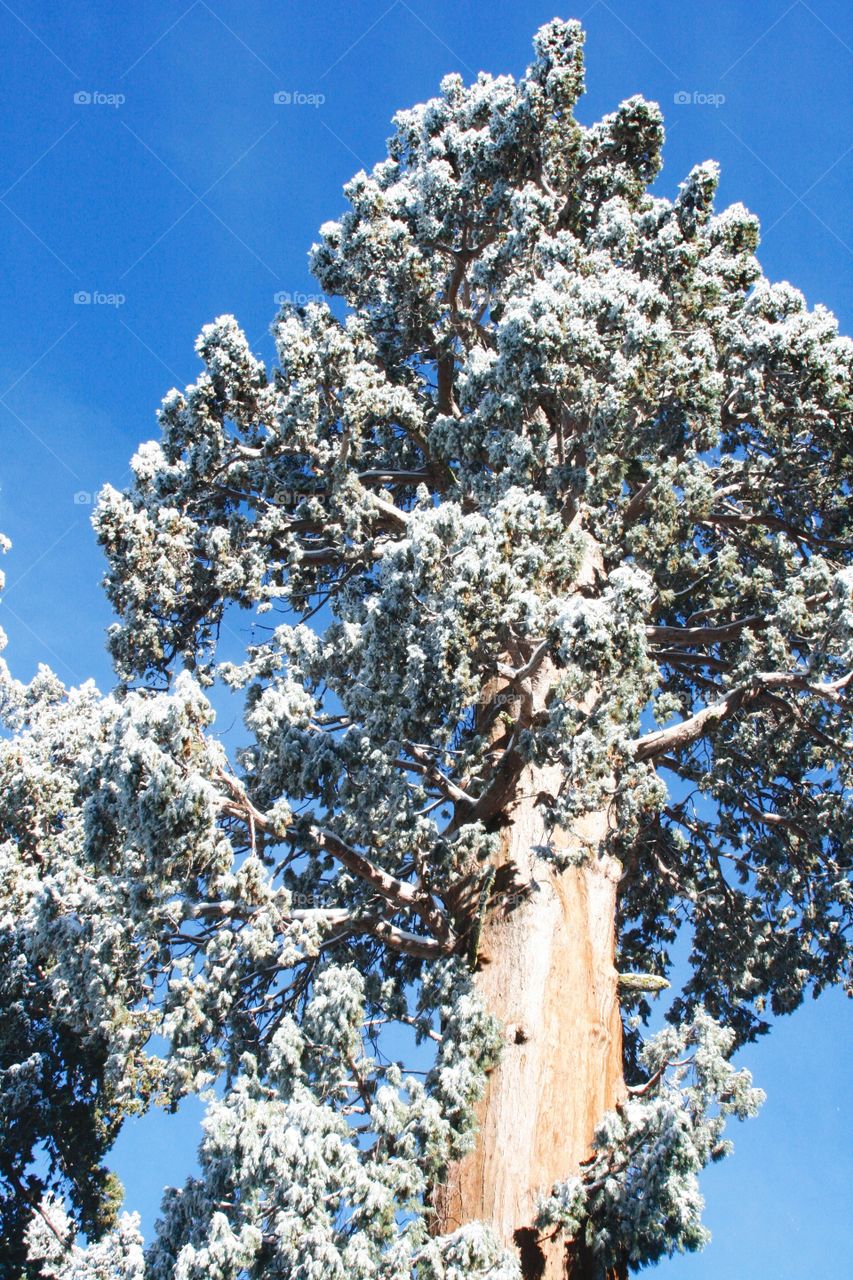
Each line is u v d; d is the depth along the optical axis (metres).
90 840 13.30
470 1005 13.20
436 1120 11.67
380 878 14.65
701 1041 11.80
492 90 23.23
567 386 16.52
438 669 13.04
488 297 21.59
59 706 22.70
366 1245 10.47
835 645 15.60
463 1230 10.91
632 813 13.29
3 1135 18.31
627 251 19.64
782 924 20.38
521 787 15.62
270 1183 11.19
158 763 12.49
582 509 16.98
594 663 12.59
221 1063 14.11
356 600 19.52
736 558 19.66
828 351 19.45
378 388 19.69
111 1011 14.59
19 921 18.81
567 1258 11.83
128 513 18.20
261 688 16.98
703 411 17.23
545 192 21.72
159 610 18.27
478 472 17.92
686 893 20.53
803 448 20.12
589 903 14.94
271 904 13.60
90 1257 12.44
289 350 18.72
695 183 21.25
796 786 20.05
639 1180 11.36
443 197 21.84
